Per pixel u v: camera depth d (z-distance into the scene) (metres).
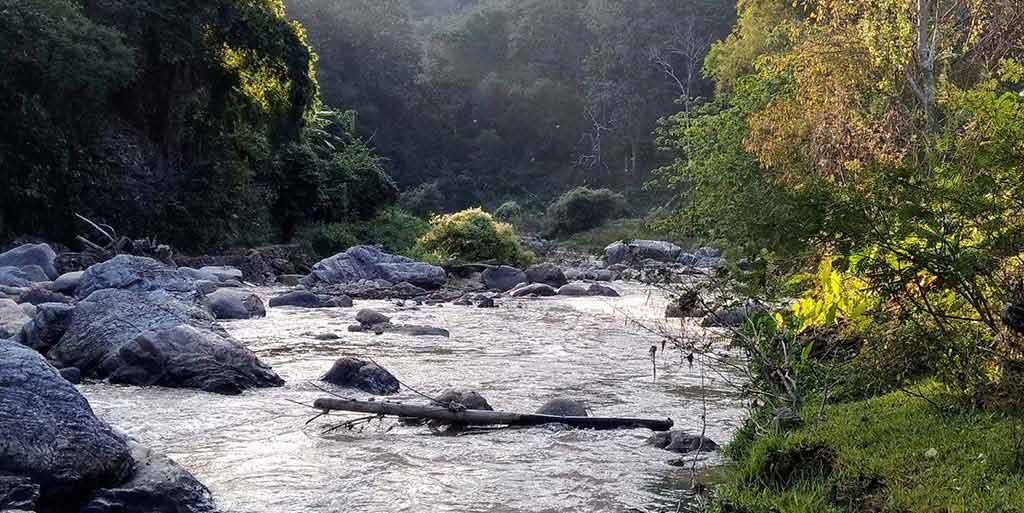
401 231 39.12
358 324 17.47
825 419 7.29
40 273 22.08
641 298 24.91
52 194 27.86
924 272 6.46
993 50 20.16
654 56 80.75
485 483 7.29
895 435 6.47
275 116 33.69
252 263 29.94
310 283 26.61
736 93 26.09
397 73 89.19
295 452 8.16
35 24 26.34
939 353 6.69
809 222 6.52
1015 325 6.07
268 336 15.82
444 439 8.66
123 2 30.05
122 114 31.55
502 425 9.13
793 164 18.12
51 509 6.10
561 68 93.12
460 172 88.81
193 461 7.83
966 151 6.65
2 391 6.29
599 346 15.05
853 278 7.05
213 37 31.86
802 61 20.42
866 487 5.71
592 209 63.09
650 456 8.09
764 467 6.50
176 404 9.98
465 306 22.56
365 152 42.25
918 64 20.03
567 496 6.96
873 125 18.38
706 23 82.25
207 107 32.34
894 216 6.34
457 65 98.19
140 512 6.21
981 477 5.51
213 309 18.64
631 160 87.69
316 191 37.75
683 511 6.54
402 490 7.10
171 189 31.78
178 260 28.31
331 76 83.62
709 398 10.70
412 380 11.77
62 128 28.42
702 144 26.61
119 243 24.88
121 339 11.51
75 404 6.50
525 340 15.81
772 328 8.37
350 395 10.66
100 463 6.33
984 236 6.44
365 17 87.69
